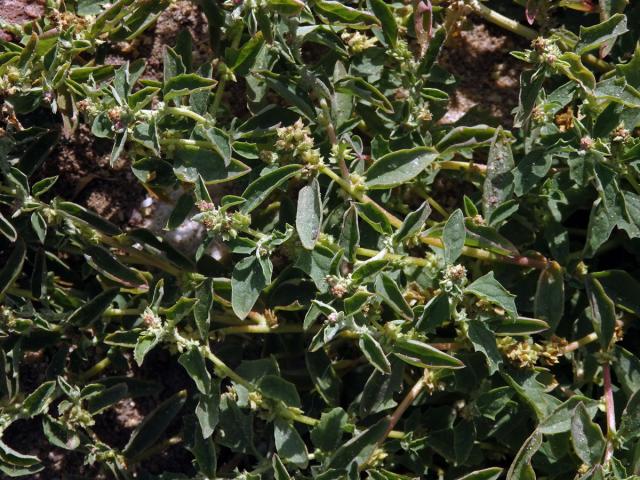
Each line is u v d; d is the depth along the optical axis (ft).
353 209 0.74
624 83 0.78
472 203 0.80
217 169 0.78
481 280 0.73
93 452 0.82
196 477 0.79
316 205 0.74
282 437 0.78
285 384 0.77
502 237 0.79
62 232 0.84
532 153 0.80
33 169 0.82
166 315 0.81
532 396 0.79
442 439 0.81
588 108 0.79
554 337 0.82
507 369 0.80
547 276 0.81
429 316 0.74
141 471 0.83
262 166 0.83
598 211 0.79
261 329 0.84
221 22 0.83
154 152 0.76
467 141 0.84
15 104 0.80
